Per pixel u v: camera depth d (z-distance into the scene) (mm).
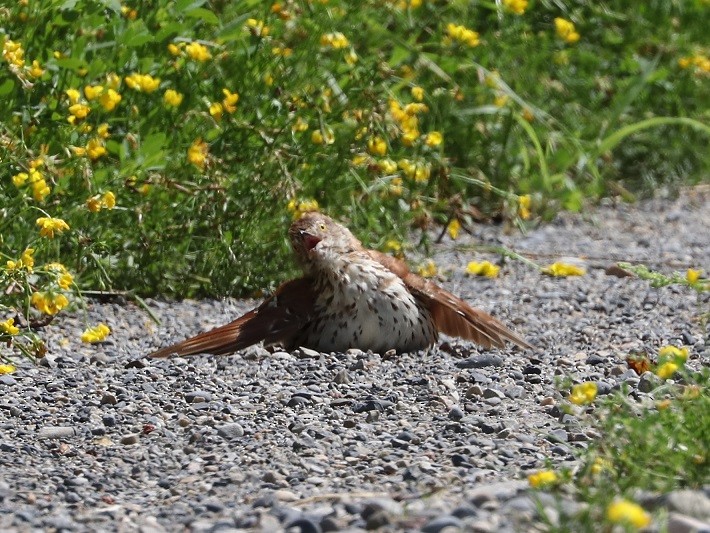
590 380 9578
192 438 8297
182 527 6680
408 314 10734
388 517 6316
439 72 14945
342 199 13633
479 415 8734
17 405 9016
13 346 10578
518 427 8383
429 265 13578
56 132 11789
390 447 8055
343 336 10711
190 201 12852
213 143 13164
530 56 18062
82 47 12203
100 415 8820
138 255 12742
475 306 12898
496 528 6000
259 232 13086
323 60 13930
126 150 12305
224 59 13359
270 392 9359
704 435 7074
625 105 18062
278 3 13461
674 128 19859
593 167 17703
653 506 6281
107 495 7309
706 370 7805
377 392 9305
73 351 10961
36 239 11266
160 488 7445
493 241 16266
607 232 17125
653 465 6914
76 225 11719
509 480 7152
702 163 20094
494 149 17375
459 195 14500
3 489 7328
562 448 7844
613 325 11914
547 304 12938
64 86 12125
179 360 10320
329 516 6586
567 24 16719
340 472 7598
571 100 18797
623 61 19406
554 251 15852
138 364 10188
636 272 11453
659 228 17469
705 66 19500
